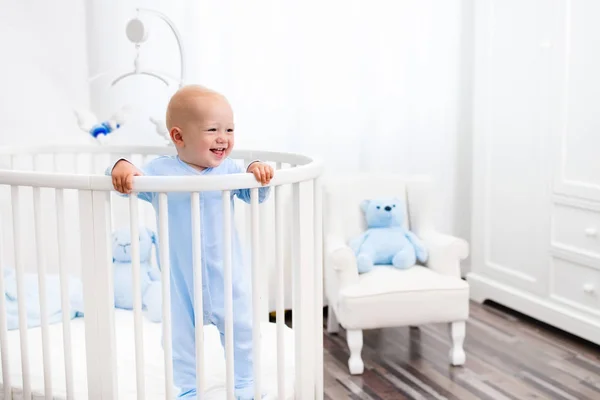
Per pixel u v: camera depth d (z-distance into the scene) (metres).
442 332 2.91
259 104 2.93
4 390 1.57
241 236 2.87
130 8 2.63
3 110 2.54
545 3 2.83
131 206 1.36
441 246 2.63
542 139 2.89
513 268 3.12
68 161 2.66
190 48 2.75
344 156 3.14
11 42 2.53
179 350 1.61
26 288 2.15
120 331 1.97
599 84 2.60
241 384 1.61
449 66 3.31
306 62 3.00
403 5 3.17
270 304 3.01
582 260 2.72
